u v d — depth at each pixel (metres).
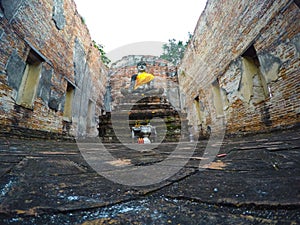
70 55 8.36
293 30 4.53
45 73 6.45
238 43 6.73
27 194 0.67
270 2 5.15
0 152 1.78
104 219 0.49
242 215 0.47
